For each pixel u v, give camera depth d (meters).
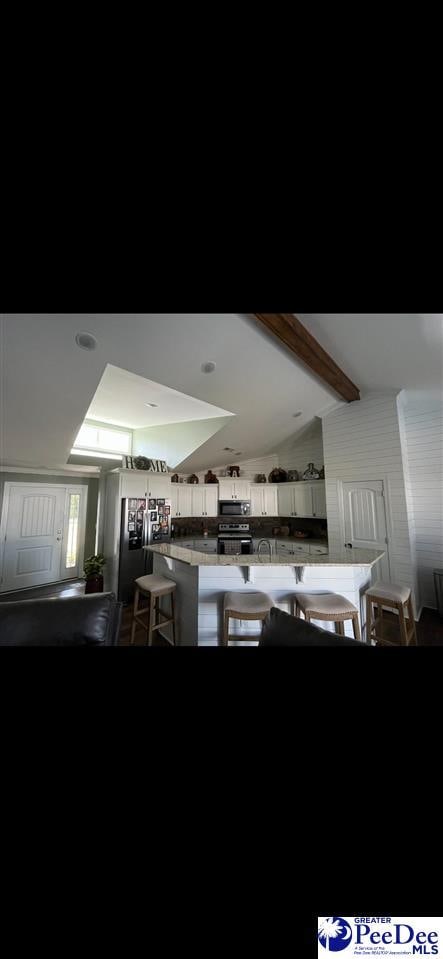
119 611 1.85
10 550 4.94
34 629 1.59
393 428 3.89
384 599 2.54
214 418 4.47
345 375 3.66
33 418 3.21
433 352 2.70
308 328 2.66
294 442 5.81
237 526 5.79
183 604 2.79
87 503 5.90
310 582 2.55
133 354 2.54
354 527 4.18
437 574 3.66
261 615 2.16
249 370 3.16
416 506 4.04
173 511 5.72
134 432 5.72
